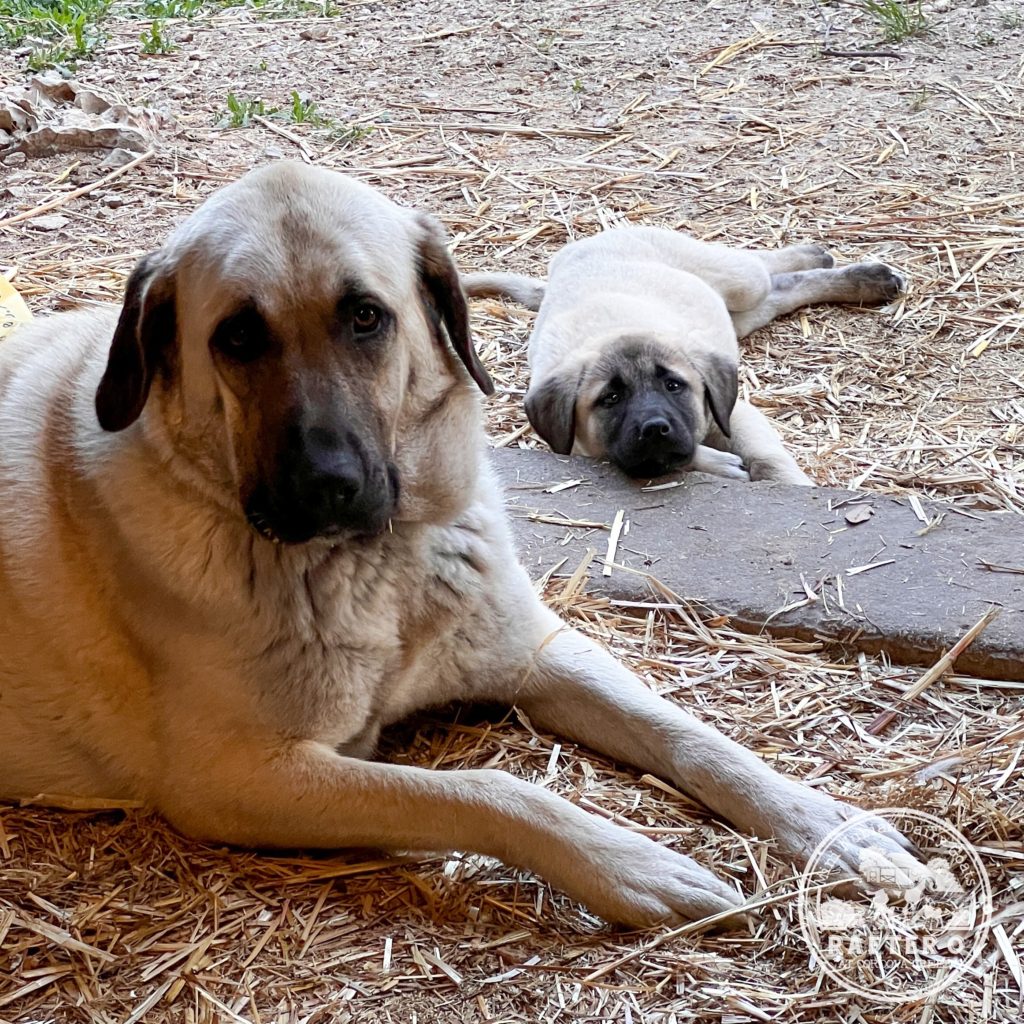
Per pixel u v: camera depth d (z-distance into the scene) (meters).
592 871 1.40
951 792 1.48
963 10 3.82
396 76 3.70
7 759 1.55
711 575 1.78
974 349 2.23
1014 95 3.22
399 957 1.38
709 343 2.14
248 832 1.47
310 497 1.39
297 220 1.42
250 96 3.59
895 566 1.76
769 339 2.35
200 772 1.47
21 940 1.42
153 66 3.85
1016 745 1.52
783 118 3.21
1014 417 2.07
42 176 3.04
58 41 4.04
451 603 1.53
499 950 1.38
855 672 1.66
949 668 1.64
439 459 1.51
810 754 1.55
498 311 2.49
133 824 1.53
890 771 1.52
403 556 1.50
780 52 3.64
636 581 1.78
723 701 1.63
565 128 3.26
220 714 1.47
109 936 1.42
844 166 2.93
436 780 1.44
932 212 2.69
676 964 1.35
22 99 3.21
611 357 2.08
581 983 1.35
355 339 1.43
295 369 1.41
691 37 3.81
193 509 1.46
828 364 2.26
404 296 1.47
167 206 2.90
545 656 1.59
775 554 1.80
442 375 1.52
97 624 1.51
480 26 4.04
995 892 1.39
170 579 1.46
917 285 2.42
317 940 1.40
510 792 1.43
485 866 1.46
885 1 3.81
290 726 1.47
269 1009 1.35
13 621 1.52
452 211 2.87
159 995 1.37
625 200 2.87
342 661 1.47
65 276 2.55
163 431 1.47
